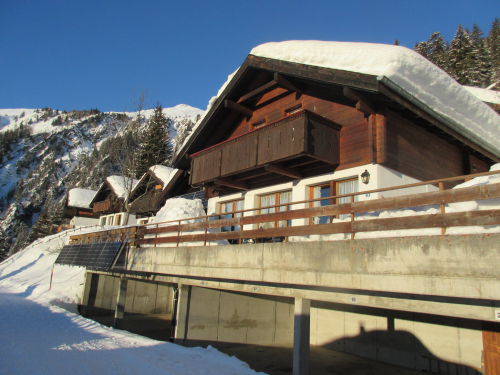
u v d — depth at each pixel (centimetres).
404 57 855
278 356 1074
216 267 880
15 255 3441
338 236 711
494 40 4978
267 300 1266
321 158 1041
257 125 1427
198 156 1474
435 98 948
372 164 988
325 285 623
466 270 458
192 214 1673
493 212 465
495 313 466
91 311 1739
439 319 895
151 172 3091
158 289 1936
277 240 1210
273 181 1306
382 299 586
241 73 1286
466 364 830
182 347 930
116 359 782
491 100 2134
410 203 566
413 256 512
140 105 3553
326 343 1149
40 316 1372
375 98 948
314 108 1194
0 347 869
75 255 1758
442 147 1226
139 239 1311
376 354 1012
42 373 671
